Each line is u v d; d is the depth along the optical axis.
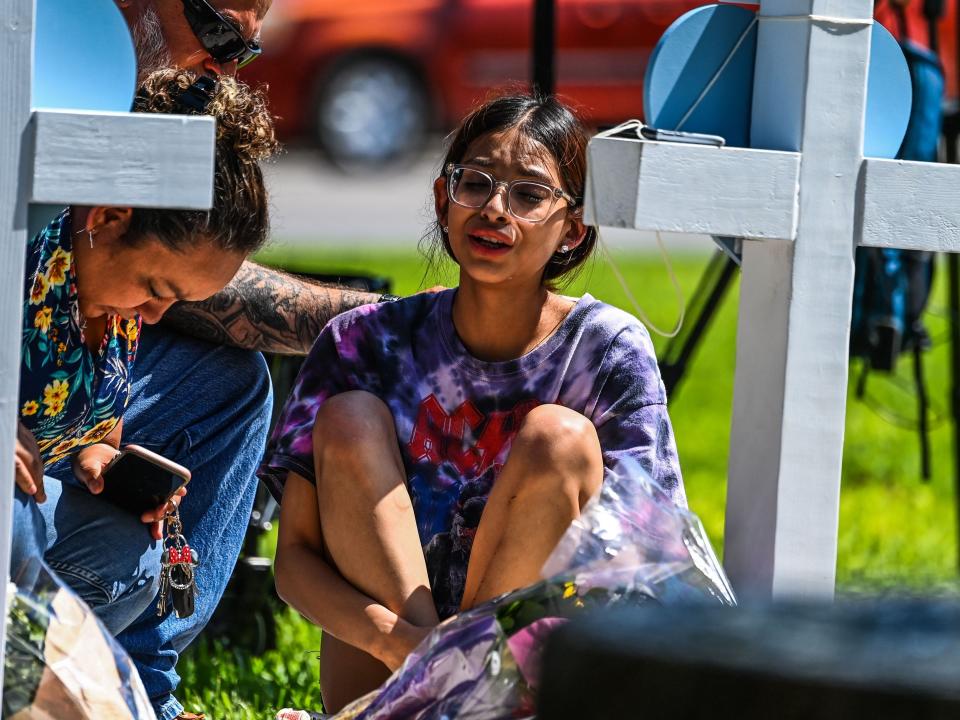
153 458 8.00
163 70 7.40
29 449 6.85
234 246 7.02
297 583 7.33
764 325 7.14
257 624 11.16
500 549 7.00
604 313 7.90
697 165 6.65
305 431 7.76
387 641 6.95
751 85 7.11
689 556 6.61
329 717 7.23
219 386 8.93
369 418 7.30
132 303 7.25
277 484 7.89
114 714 6.34
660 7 33.97
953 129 14.30
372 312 8.00
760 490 7.17
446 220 8.05
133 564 8.09
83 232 6.98
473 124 7.76
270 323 9.00
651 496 6.71
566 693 4.28
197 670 10.52
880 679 3.84
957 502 15.51
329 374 7.90
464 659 6.43
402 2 39.84
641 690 4.09
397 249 29.70
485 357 7.83
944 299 27.47
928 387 23.36
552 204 7.60
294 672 10.55
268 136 7.20
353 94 39.75
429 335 7.90
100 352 7.63
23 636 6.32
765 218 6.79
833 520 7.07
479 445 7.72
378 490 7.14
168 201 6.06
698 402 22.11
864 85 6.87
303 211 34.62
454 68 39.34
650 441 7.67
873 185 6.91
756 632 4.18
